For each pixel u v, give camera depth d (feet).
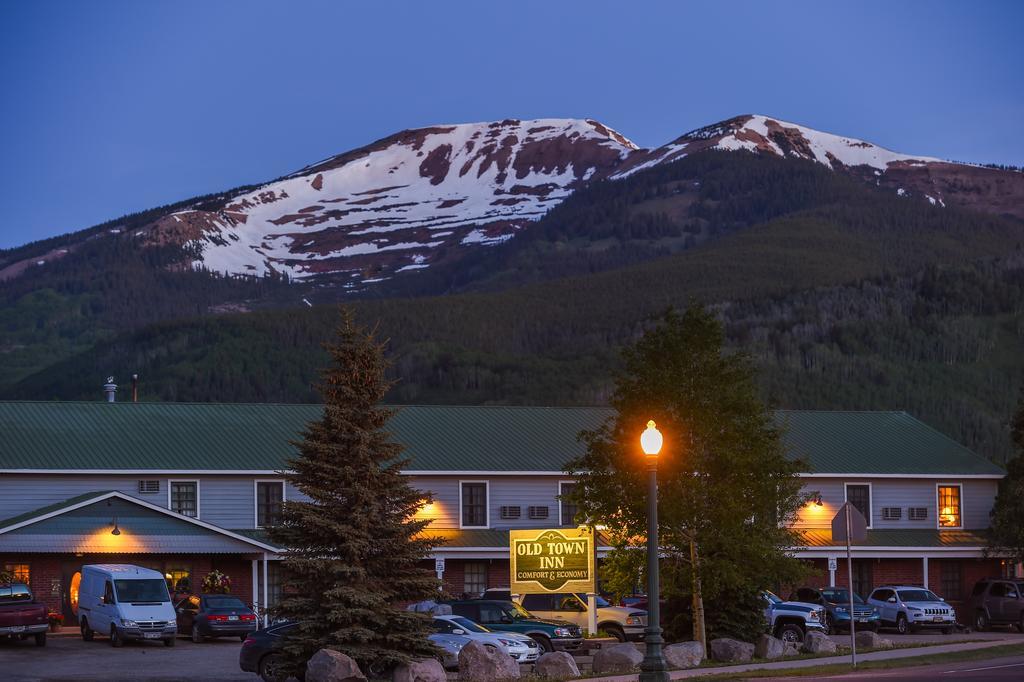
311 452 114.73
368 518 112.27
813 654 131.34
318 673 104.53
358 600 109.40
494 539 191.72
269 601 183.42
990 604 193.57
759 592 145.48
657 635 92.84
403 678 107.76
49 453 181.68
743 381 140.15
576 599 151.64
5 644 151.64
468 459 197.26
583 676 114.32
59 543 166.71
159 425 195.42
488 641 125.49
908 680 98.17
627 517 137.69
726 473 135.64
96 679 115.44
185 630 164.04
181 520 172.86
